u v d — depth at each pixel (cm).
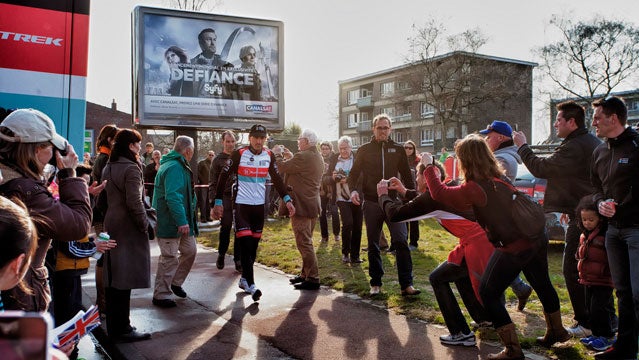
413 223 939
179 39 1436
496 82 4881
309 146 656
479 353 417
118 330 459
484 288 390
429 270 749
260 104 1527
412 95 5781
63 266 404
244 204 618
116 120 5012
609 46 4038
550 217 829
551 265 783
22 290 240
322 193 1051
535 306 554
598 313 421
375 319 517
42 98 481
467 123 5144
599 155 401
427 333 470
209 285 682
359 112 7488
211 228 1276
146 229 462
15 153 278
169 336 474
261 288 661
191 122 1452
